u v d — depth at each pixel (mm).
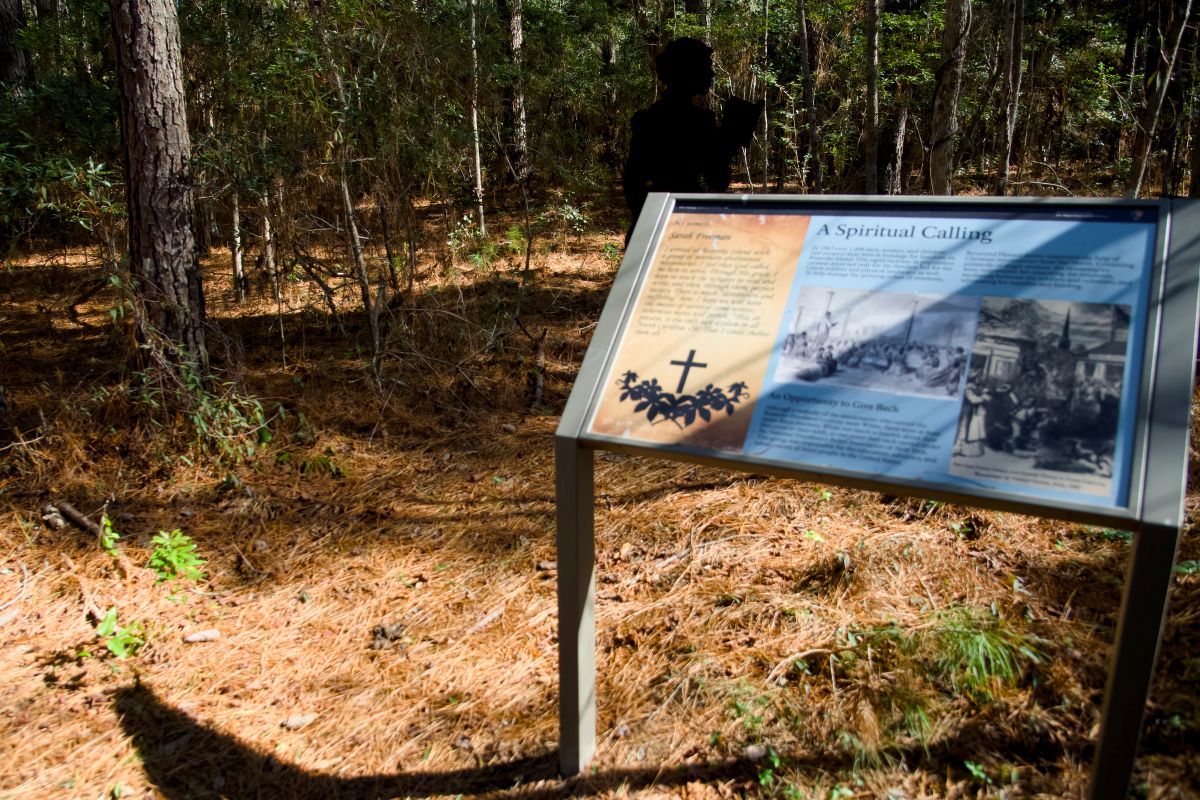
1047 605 2996
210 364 5254
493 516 3969
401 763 2541
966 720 2504
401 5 6094
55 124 6242
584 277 8188
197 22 6164
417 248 7281
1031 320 1900
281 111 5602
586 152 10898
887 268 2104
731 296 2217
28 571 3535
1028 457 1769
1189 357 1732
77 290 5609
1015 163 11188
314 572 3582
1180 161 7152
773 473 1946
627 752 2500
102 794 2434
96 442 4523
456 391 5395
